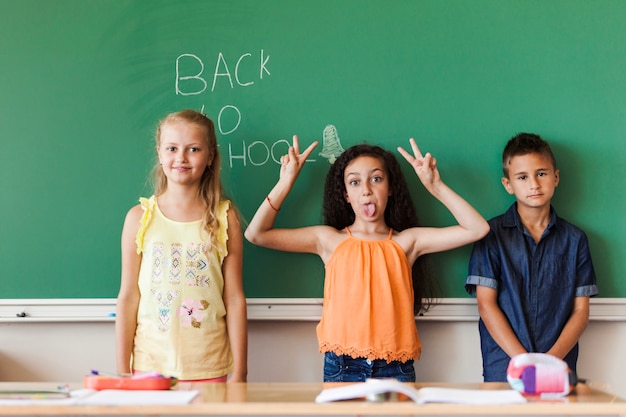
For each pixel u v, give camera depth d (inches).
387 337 74.7
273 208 78.4
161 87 82.9
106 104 82.6
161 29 83.1
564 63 83.4
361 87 83.1
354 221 81.4
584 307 79.4
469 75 83.2
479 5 83.5
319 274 82.6
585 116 83.2
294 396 50.6
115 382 52.6
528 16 83.7
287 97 83.0
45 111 82.4
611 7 83.6
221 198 79.1
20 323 82.2
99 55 82.8
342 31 83.3
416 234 79.2
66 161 82.1
